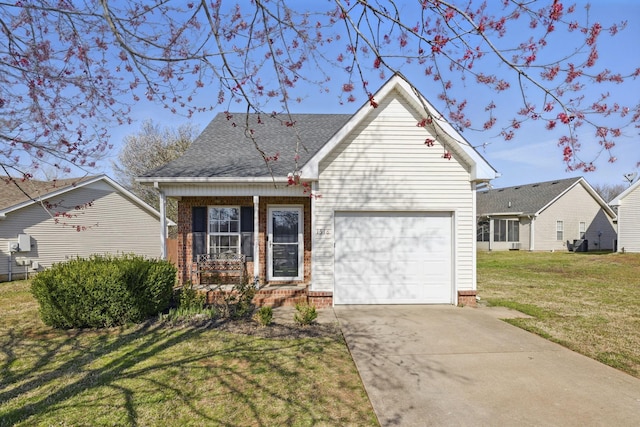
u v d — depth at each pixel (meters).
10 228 14.30
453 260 8.49
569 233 26.05
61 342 5.89
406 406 3.75
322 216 8.34
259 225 10.14
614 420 3.50
